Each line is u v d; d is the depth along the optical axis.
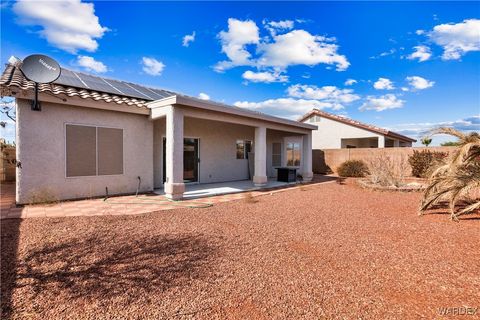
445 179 6.02
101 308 2.39
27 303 2.44
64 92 7.03
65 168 7.36
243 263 3.45
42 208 6.40
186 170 11.45
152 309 2.39
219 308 2.43
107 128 8.18
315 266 3.39
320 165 19.67
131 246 3.96
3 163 10.81
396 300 2.61
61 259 3.43
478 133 5.91
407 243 4.30
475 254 3.80
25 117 6.67
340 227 5.25
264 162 11.21
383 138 19.02
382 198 8.80
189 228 5.02
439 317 2.33
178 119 7.88
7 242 3.99
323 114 21.89
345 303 2.54
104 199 7.77
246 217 6.00
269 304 2.51
